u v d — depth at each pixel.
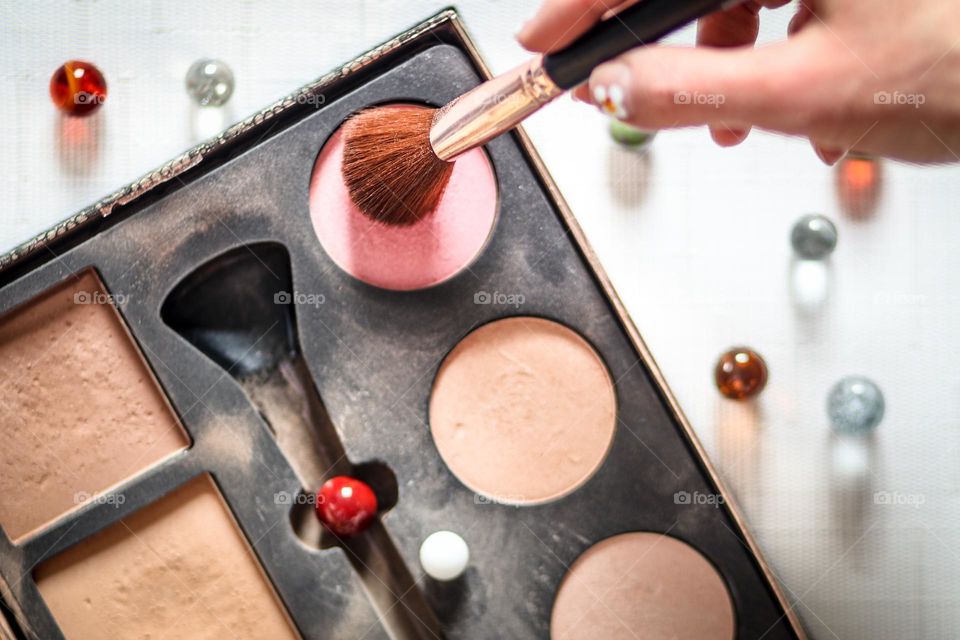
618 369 0.41
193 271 0.41
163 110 0.45
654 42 0.32
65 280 0.41
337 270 0.41
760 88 0.33
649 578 0.41
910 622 0.44
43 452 0.40
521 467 0.41
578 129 0.45
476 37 0.45
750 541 0.40
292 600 0.40
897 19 0.33
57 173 0.45
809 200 0.45
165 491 0.40
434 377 0.41
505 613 0.41
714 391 0.45
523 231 0.41
